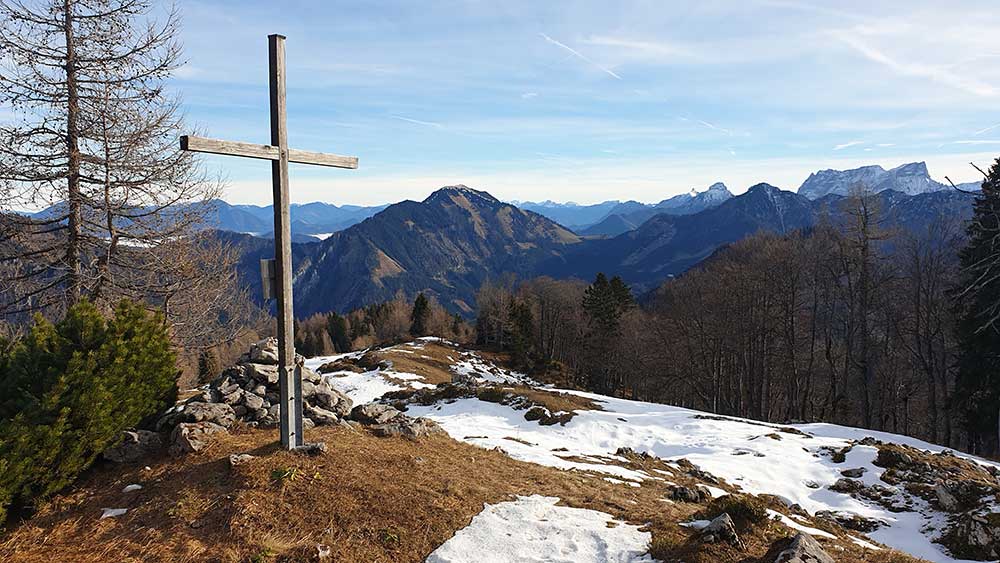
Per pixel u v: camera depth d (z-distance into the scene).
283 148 8.27
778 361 41.62
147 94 14.10
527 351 73.62
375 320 106.69
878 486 15.36
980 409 30.03
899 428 43.91
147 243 14.81
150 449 8.44
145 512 6.93
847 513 13.55
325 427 10.16
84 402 7.25
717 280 44.16
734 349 42.38
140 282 15.08
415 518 7.26
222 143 7.50
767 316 39.56
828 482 16.03
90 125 13.28
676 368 46.56
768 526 7.75
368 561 6.34
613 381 64.94
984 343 29.28
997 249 25.11
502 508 7.96
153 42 13.93
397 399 26.45
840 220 36.38
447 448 10.92
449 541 6.86
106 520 6.81
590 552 6.79
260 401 10.03
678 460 17.06
